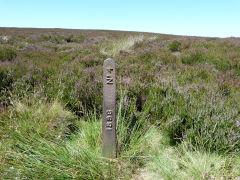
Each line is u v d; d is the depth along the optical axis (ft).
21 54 23.89
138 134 9.18
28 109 10.12
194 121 9.00
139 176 7.31
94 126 9.48
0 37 40.70
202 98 10.89
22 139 7.80
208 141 8.20
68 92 12.37
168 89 12.69
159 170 7.42
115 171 7.15
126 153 8.16
